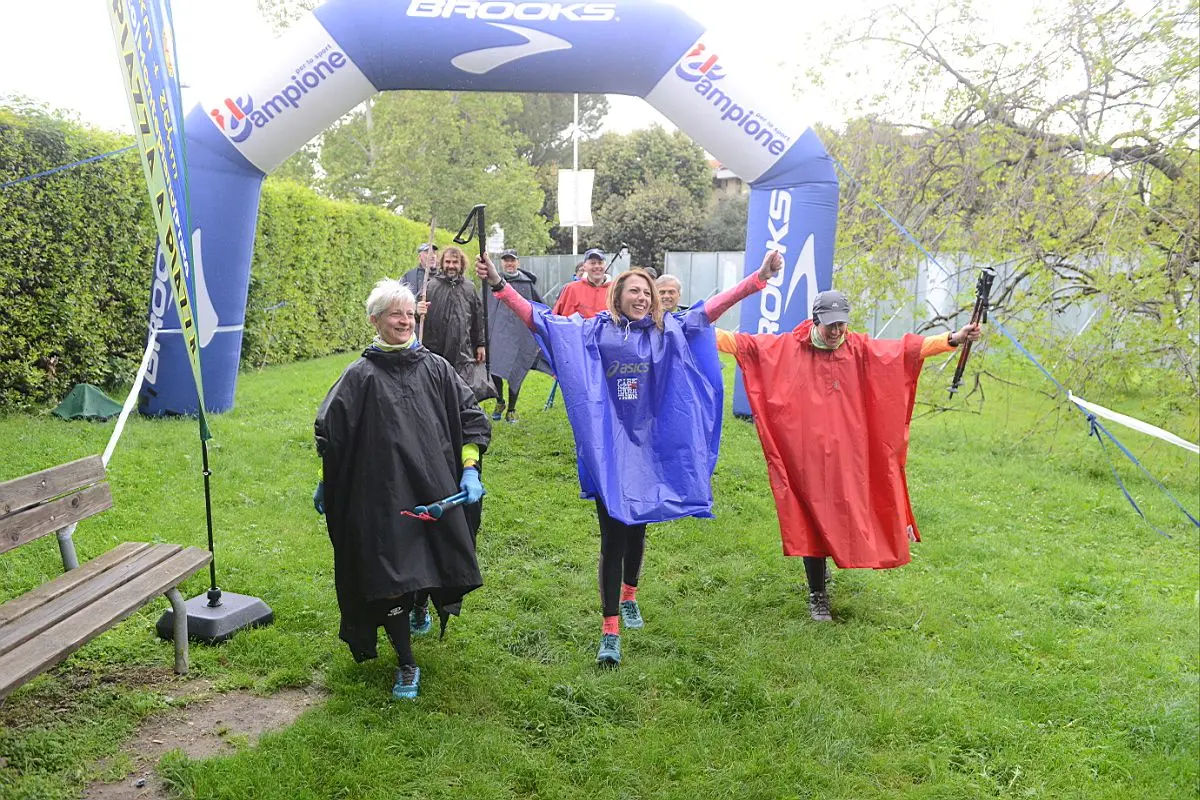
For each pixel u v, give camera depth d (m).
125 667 3.61
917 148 9.67
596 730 3.39
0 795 2.73
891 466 4.41
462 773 3.07
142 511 5.39
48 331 8.12
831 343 4.38
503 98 26.23
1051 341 8.70
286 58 7.68
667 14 7.89
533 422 9.05
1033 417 10.72
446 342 7.82
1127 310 8.24
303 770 2.99
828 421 4.37
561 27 7.71
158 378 8.24
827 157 8.50
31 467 5.96
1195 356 8.13
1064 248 8.56
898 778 3.25
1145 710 3.75
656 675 3.84
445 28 7.59
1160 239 8.12
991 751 3.41
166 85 3.54
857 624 4.50
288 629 4.05
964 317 10.49
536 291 9.05
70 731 3.12
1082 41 8.34
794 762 3.24
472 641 4.04
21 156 7.66
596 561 5.23
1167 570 5.71
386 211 17.92
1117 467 8.35
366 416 3.27
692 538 5.70
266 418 8.47
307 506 5.77
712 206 43.69
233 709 3.39
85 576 3.35
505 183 27.83
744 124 8.23
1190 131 7.85
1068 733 3.58
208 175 7.85
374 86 7.91
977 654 4.23
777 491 4.42
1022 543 6.10
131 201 8.80
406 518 3.26
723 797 3.04
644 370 4.00
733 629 4.40
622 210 38.91
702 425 4.08
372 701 3.46
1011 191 8.83
